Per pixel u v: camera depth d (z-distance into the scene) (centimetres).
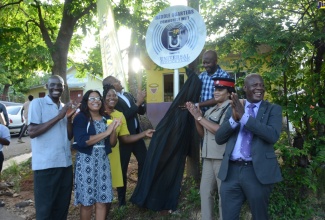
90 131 393
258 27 450
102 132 394
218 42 488
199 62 548
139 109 530
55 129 403
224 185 340
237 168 332
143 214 480
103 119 414
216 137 346
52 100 410
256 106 339
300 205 439
